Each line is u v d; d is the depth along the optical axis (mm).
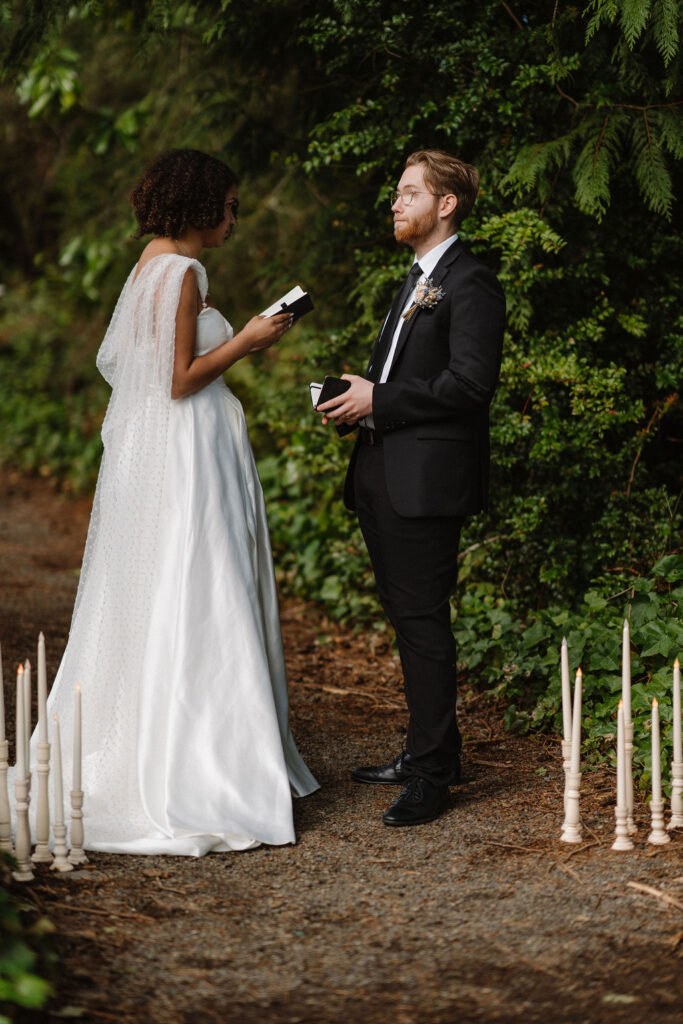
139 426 3318
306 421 5980
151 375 3295
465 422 3336
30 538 8492
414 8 4645
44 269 12328
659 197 4195
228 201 3418
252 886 2867
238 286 7414
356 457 3566
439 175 3311
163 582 3262
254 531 3459
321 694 4848
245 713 3232
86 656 3297
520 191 4492
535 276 4656
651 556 4551
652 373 4871
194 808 3117
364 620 5902
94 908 2705
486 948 2525
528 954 2494
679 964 2438
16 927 2340
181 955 2488
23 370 12086
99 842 3072
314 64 5211
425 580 3385
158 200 3352
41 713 2891
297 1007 2277
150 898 2779
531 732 4219
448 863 3014
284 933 2604
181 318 3260
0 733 2861
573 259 4934
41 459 11195
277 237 7051
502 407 4773
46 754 2893
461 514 3336
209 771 3164
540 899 2773
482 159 4805
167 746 3168
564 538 4910
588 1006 2273
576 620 4363
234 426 3467
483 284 3281
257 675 3266
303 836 3217
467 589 5035
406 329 3369
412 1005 2285
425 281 3352
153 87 7125
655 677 3828
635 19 3807
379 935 2594
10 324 12414
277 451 7711
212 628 3250
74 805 2926
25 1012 2215
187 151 3391
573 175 4305
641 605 4098
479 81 4578
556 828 3262
